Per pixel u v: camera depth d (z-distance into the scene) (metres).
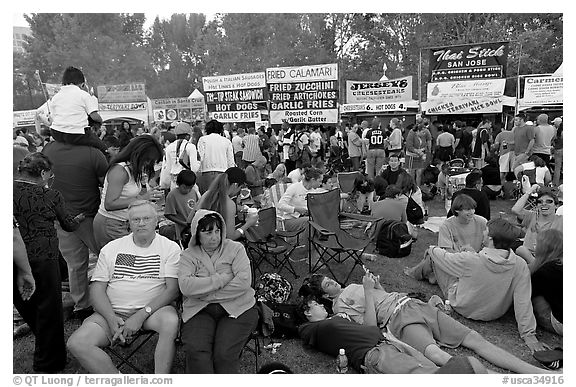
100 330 2.89
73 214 3.80
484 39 23.77
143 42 37.72
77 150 3.83
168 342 2.90
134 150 3.72
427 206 8.37
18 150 3.71
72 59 32.97
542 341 3.51
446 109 12.84
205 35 34.25
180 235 4.55
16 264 2.79
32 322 3.14
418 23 25.89
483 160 10.82
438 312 3.44
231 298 3.05
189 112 18.78
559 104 13.45
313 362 3.32
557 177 9.10
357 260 4.68
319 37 29.08
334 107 9.97
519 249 4.22
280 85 10.34
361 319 3.59
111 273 3.15
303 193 5.78
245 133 11.41
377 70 27.86
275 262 4.98
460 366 2.67
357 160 11.98
